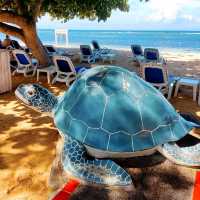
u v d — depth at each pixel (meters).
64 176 4.17
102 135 3.94
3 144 5.36
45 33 93.31
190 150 4.20
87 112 4.12
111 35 78.00
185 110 7.23
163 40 50.09
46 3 13.57
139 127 3.96
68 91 4.69
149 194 3.78
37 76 10.23
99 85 4.29
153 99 4.28
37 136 5.71
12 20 11.22
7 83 8.76
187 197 3.73
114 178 3.81
